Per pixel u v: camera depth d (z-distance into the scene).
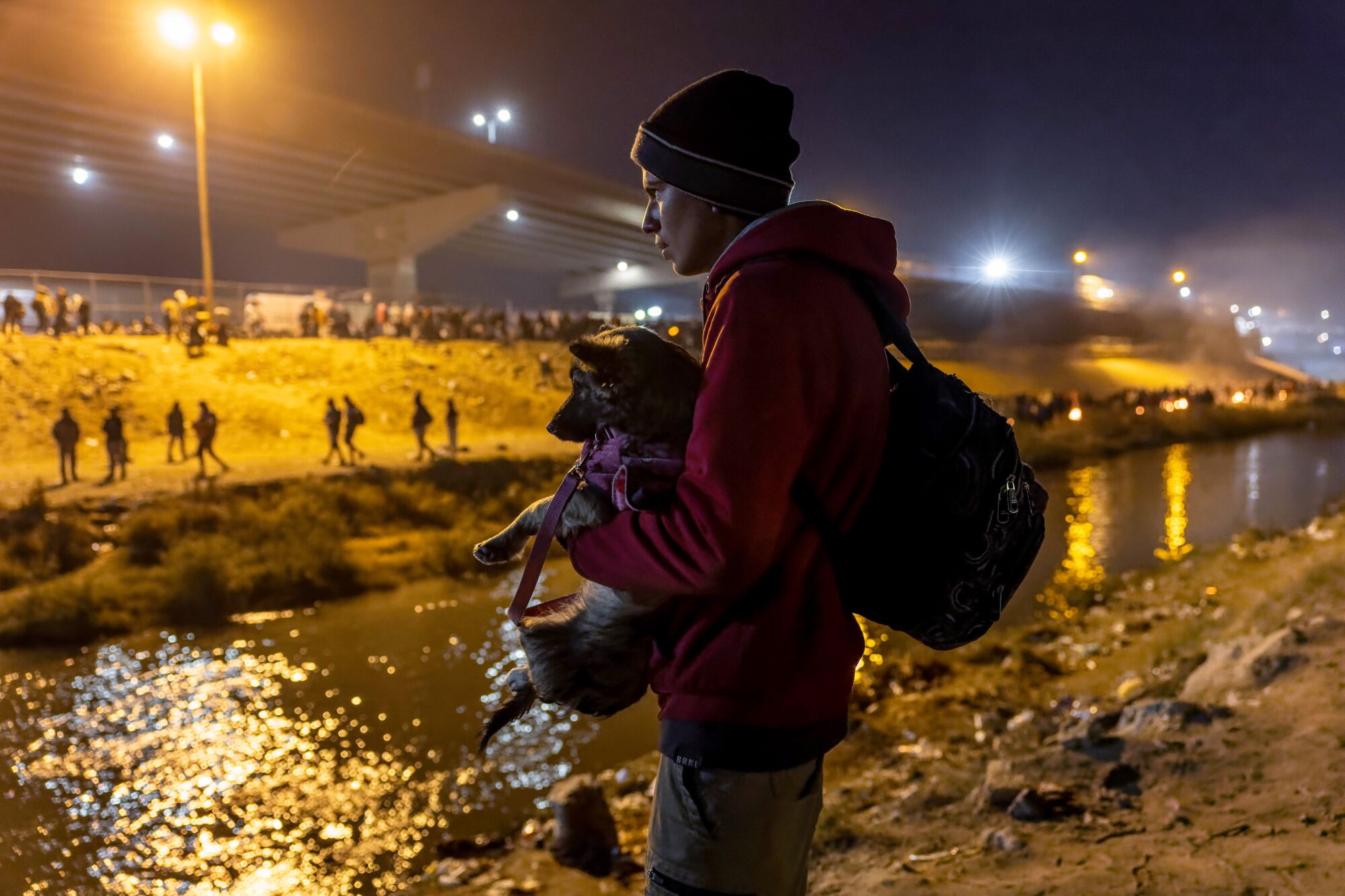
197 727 8.45
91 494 16.12
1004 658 9.38
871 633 10.38
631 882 5.05
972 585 1.36
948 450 1.30
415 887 5.37
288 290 42.88
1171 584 12.38
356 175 47.41
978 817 4.49
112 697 9.29
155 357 25.78
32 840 6.36
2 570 13.16
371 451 21.75
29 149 43.62
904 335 1.37
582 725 8.23
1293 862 3.44
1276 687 5.54
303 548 14.05
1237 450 32.62
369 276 55.94
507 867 5.39
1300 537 14.11
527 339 36.12
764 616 1.27
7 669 10.16
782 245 1.29
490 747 7.78
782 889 1.39
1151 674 7.96
